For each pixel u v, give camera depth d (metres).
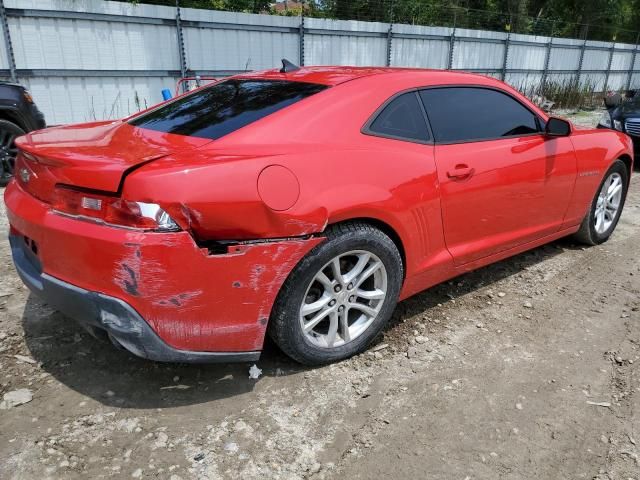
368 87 3.00
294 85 3.07
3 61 8.84
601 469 2.26
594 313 3.63
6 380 2.67
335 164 2.61
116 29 9.84
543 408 2.63
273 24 11.96
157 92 10.70
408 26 14.62
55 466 2.15
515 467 2.26
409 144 3.01
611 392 2.77
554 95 18.89
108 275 2.19
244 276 2.35
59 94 9.55
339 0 19.27
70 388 2.63
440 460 2.28
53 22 9.15
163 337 2.28
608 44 21.48
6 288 3.66
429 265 3.20
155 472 2.14
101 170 2.18
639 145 8.62
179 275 2.20
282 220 2.38
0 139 6.46
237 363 2.88
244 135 2.60
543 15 30.66
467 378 2.84
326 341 2.81
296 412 2.53
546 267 4.39
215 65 11.34
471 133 3.38
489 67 17.52
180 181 2.16
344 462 2.24
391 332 3.28
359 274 2.81
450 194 3.14
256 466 2.20
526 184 3.66
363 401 2.62
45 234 2.35
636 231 5.42
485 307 3.66
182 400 2.58
